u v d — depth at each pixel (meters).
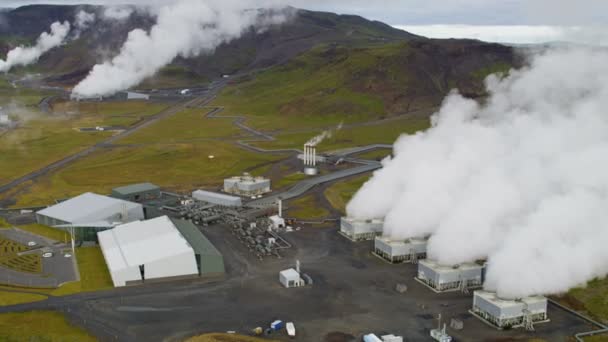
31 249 147.12
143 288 120.81
